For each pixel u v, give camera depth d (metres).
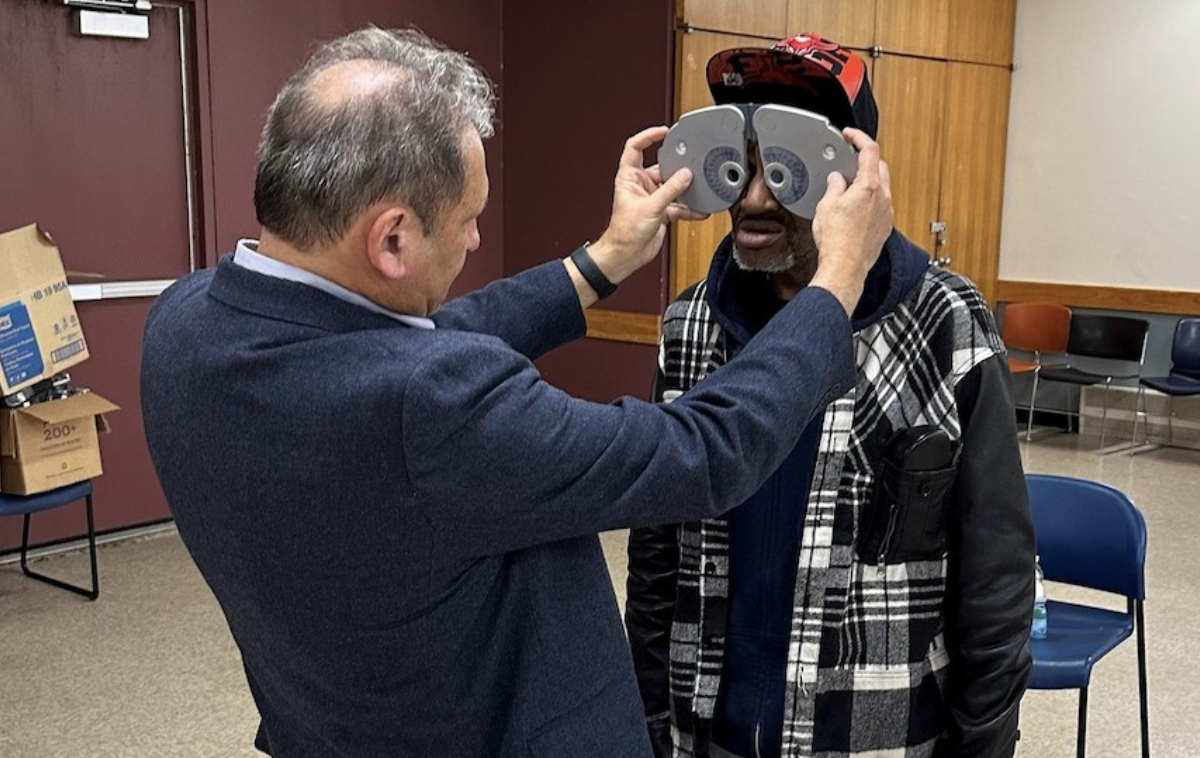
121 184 4.43
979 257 7.20
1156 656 3.58
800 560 1.27
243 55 4.66
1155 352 6.79
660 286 5.20
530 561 1.05
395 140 0.93
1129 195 6.84
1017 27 7.15
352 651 1.02
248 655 1.15
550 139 5.45
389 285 0.99
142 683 3.27
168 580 4.11
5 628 3.65
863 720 1.27
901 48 6.29
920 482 1.21
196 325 1.01
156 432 1.03
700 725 1.34
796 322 1.04
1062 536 2.65
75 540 4.48
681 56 5.05
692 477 0.98
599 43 5.21
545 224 5.53
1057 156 7.09
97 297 4.38
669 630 1.42
